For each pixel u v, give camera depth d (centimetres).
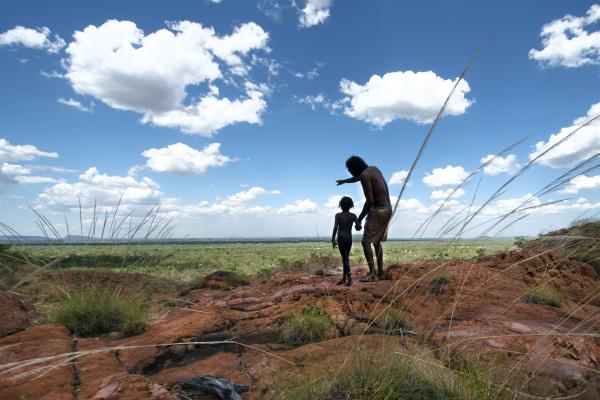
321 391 253
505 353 341
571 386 304
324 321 452
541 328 440
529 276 657
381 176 702
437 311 473
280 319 481
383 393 245
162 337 430
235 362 350
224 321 493
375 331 416
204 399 273
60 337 435
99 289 532
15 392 271
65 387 284
